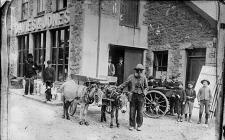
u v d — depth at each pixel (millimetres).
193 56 10391
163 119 7477
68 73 9914
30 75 9055
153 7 11773
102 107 6625
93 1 10109
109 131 5781
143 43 11883
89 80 7055
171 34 11039
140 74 6133
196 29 10016
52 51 10844
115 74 11258
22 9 11695
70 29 9953
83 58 9820
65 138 4965
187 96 7430
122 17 11328
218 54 3998
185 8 10398
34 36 11508
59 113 7023
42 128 5469
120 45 11078
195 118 7895
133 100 6113
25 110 6695
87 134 5391
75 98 6430
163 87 8312
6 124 3398
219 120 3646
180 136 5652
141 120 6125
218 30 4078
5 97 3375
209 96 7148
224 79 3787
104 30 10438
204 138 5508
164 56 11562
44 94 8867
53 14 10672
